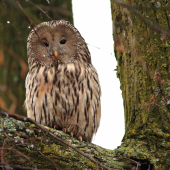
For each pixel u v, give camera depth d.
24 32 15.01
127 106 10.59
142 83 10.20
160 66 9.92
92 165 8.79
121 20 10.63
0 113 7.47
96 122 11.67
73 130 11.30
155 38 9.98
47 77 11.21
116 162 9.22
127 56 10.59
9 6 15.10
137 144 9.65
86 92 11.28
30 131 8.47
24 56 14.78
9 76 14.45
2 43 14.79
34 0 14.91
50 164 8.35
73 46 11.98
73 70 11.34
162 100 9.84
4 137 8.15
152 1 10.02
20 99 14.22
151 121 9.90
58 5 15.35
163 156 9.28
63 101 11.06
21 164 8.10
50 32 11.91
